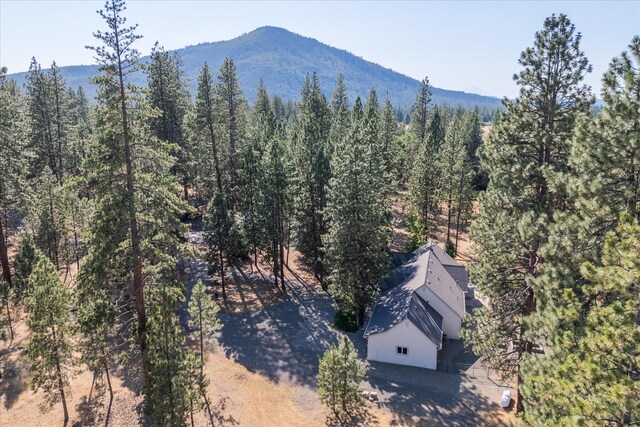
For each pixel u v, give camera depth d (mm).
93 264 20859
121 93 20297
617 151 14312
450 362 29172
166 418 18578
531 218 18422
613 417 9812
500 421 23297
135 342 22062
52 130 54844
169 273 24047
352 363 23359
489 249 22422
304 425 23234
